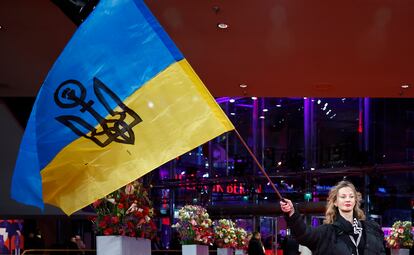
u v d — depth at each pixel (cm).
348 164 2783
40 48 1078
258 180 2905
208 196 3011
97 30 419
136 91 416
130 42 418
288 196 2900
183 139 410
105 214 550
